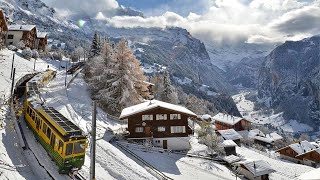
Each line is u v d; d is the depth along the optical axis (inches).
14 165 949.2
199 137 2576.3
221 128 4559.5
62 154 989.8
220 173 1840.6
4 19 3437.5
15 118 1375.5
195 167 1833.2
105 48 2859.3
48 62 3865.7
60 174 995.9
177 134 2134.6
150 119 2107.5
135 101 2608.3
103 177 1111.6
